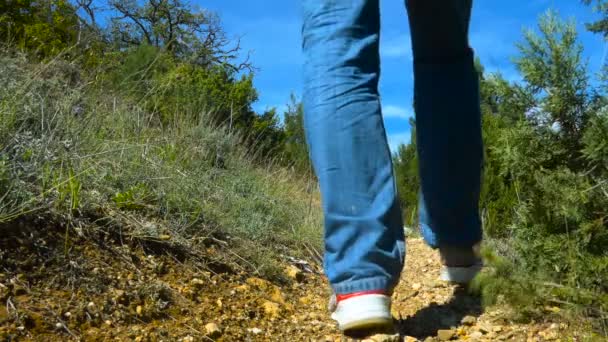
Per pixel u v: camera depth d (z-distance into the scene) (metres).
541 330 2.17
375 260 1.92
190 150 4.24
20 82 3.15
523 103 2.64
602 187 2.28
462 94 2.50
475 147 2.54
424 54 2.51
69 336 1.92
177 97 5.60
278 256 3.36
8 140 2.67
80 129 3.23
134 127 4.10
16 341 1.82
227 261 2.91
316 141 1.97
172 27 19.73
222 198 3.66
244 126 7.39
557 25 2.60
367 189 1.93
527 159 2.56
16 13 6.38
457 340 2.14
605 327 2.07
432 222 2.63
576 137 2.52
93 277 2.25
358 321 1.89
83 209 2.62
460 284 2.69
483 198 4.12
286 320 2.46
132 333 2.04
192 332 2.15
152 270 2.51
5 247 2.17
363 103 1.96
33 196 2.41
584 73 2.54
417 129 2.58
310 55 2.02
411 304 2.65
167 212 3.01
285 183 5.09
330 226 1.95
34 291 2.06
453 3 2.33
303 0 2.07
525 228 2.45
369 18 2.02
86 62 5.12
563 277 2.30
